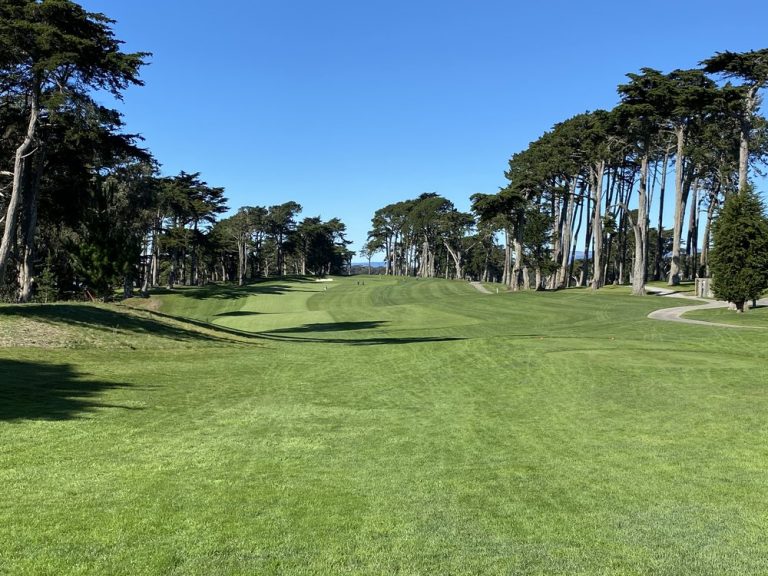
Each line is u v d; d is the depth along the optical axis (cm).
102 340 1836
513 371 1452
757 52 3853
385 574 431
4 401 959
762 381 1248
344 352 1925
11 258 3384
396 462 734
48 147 2897
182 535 489
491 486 643
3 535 474
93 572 418
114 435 808
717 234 3020
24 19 2236
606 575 434
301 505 571
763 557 468
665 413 994
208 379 1367
